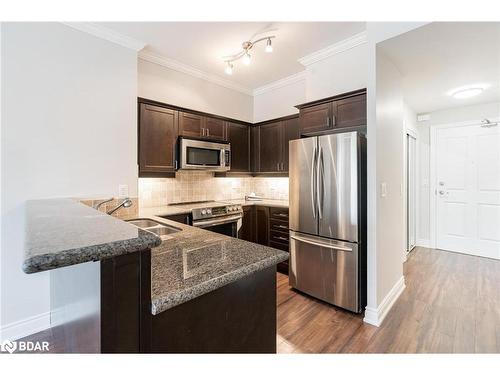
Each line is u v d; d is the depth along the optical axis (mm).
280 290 2727
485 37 1894
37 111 1984
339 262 2305
